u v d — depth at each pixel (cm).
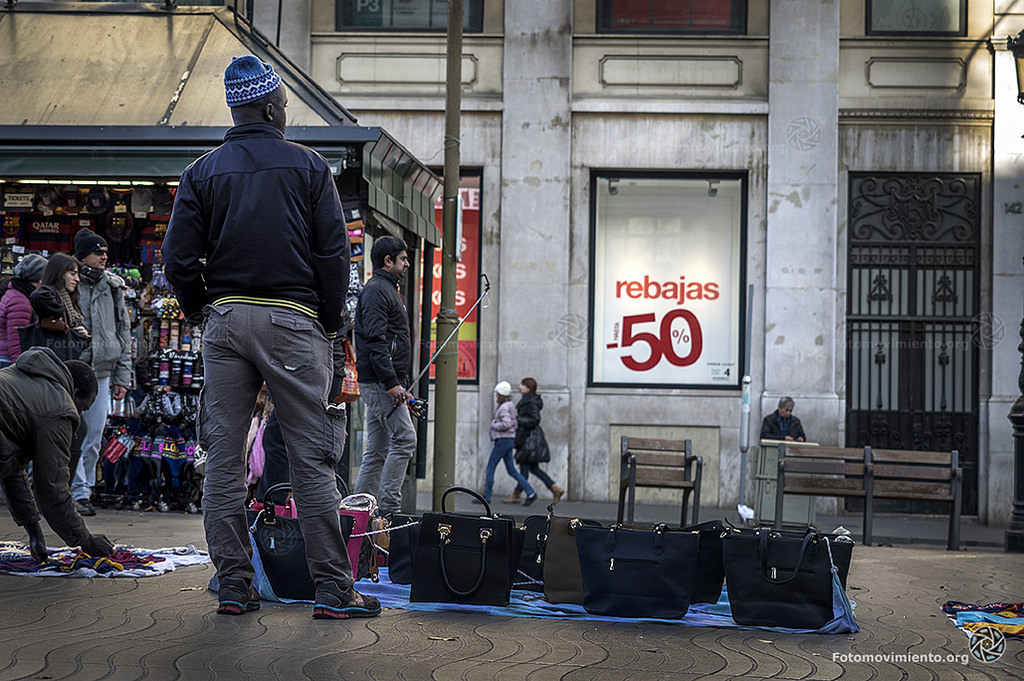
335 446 489
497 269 1594
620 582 527
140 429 1030
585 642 471
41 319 851
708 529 557
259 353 470
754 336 1581
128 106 988
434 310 1579
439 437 1074
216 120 971
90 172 951
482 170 1598
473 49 1606
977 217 1595
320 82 1611
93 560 605
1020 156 1579
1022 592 698
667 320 1611
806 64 1580
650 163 1591
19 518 611
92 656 400
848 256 1598
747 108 1582
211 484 488
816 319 1571
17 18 1083
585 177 1597
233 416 482
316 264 478
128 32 1063
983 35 1595
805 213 1577
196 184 477
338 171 917
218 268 476
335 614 486
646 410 1589
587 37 1603
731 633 508
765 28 1600
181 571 618
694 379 1611
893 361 1598
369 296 799
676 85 1603
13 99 997
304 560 523
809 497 1245
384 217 1023
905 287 1596
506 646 453
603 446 1589
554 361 1580
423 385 1208
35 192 1032
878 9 1602
